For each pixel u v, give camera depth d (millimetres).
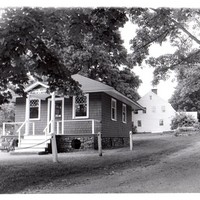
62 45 12055
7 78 11328
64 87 12586
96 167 11680
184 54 19359
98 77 38938
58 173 10656
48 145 18719
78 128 21062
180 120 46031
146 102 58750
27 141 19297
